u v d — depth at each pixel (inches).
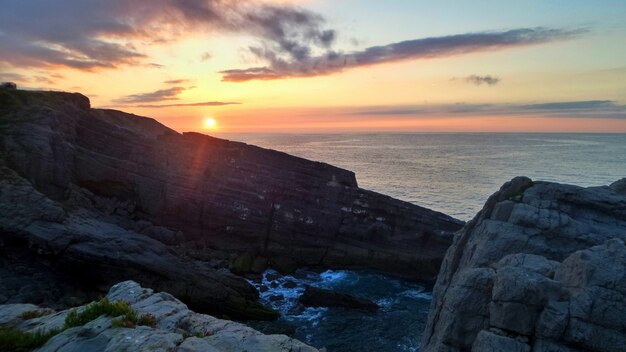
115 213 2207.2
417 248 2368.4
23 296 1373.0
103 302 522.6
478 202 4512.8
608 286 730.2
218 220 2332.7
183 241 2246.6
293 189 2399.1
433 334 1187.9
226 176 2367.1
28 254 1509.6
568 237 1203.2
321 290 1774.1
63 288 1513.3
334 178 2503.7
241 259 2122.3
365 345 1460.4
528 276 783.1
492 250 1215.6
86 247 1555.1
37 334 465.4
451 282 1331.2
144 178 2299.5
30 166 1844.2
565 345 719.7
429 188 5457.7
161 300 620.7
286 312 1696.6
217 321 559.5
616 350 683.4
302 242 2365.9
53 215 1584.6
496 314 784.3
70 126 2251.5
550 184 1358.3
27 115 2038.6
